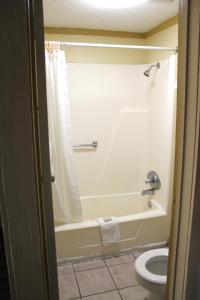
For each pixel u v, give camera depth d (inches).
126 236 99.8
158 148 113.2
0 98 25.4
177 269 38.3
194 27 30.0
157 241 104.7
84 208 125.8
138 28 112.7
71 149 96.2
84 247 95.5
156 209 108.5
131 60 121.5
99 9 87.7
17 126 26.3
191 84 31.6
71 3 81.5
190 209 34.0
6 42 24.5
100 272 89.9
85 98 117.6
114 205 129.9
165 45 104.0
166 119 104.0
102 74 117.2
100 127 122.0
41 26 26.9
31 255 30.4
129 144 127.0
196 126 31.4
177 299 39.0
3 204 28.0
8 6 23.8
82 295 79.4
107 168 126.9
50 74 90.7
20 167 27.4
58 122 93.0
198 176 32.4
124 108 122.8
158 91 109.7
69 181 95.1
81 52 114.3
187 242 35.3
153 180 115.6
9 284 31.1
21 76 25.4
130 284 83.8
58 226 93.9
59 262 94.0
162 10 89.0
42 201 31.0
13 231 29.0
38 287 31.8
